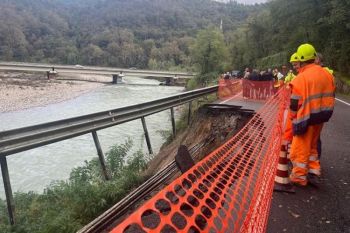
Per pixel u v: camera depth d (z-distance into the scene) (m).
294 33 47.59
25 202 8.87
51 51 174.88
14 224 7.08
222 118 11.03
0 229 6.83
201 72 82.69
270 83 20.73
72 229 6.76
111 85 89.25
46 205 8.08
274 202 5.41
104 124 10.52
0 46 152.50
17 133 7.41
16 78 85.12
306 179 5.89
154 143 20.42
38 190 15.35
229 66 83.69
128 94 64.81
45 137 8.20
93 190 8.12
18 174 17.36
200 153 10.42
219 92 22.81
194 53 84.62
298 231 4.58
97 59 178.25
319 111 5.32
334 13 34.28
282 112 7.83
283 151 5.85
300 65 5.51
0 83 69.50
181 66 149.88
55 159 19.75
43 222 7.05
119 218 6.70
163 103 14.51
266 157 4.45
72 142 23.03
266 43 71.06
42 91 61.59
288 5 46.56
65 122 8.84
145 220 4.61
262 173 3.93
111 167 10.50
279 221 4.82
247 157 4.62
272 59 56.72
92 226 6.08
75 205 7.77
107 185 8.48
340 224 4.79
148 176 9.78
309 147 5.72
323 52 38.41
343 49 32.38
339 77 31.05
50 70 86.50
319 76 5.29
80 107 44.62
